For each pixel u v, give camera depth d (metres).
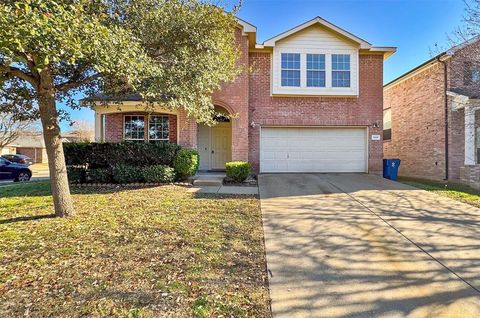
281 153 13.26
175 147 10.63
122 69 4.85
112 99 8.27
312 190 9.23
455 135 12.61
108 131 13.17
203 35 6.65
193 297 3.10
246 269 3.82
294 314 2.89
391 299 3.17
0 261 3.90
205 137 14.13
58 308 2.86
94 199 7.79
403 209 6.93
